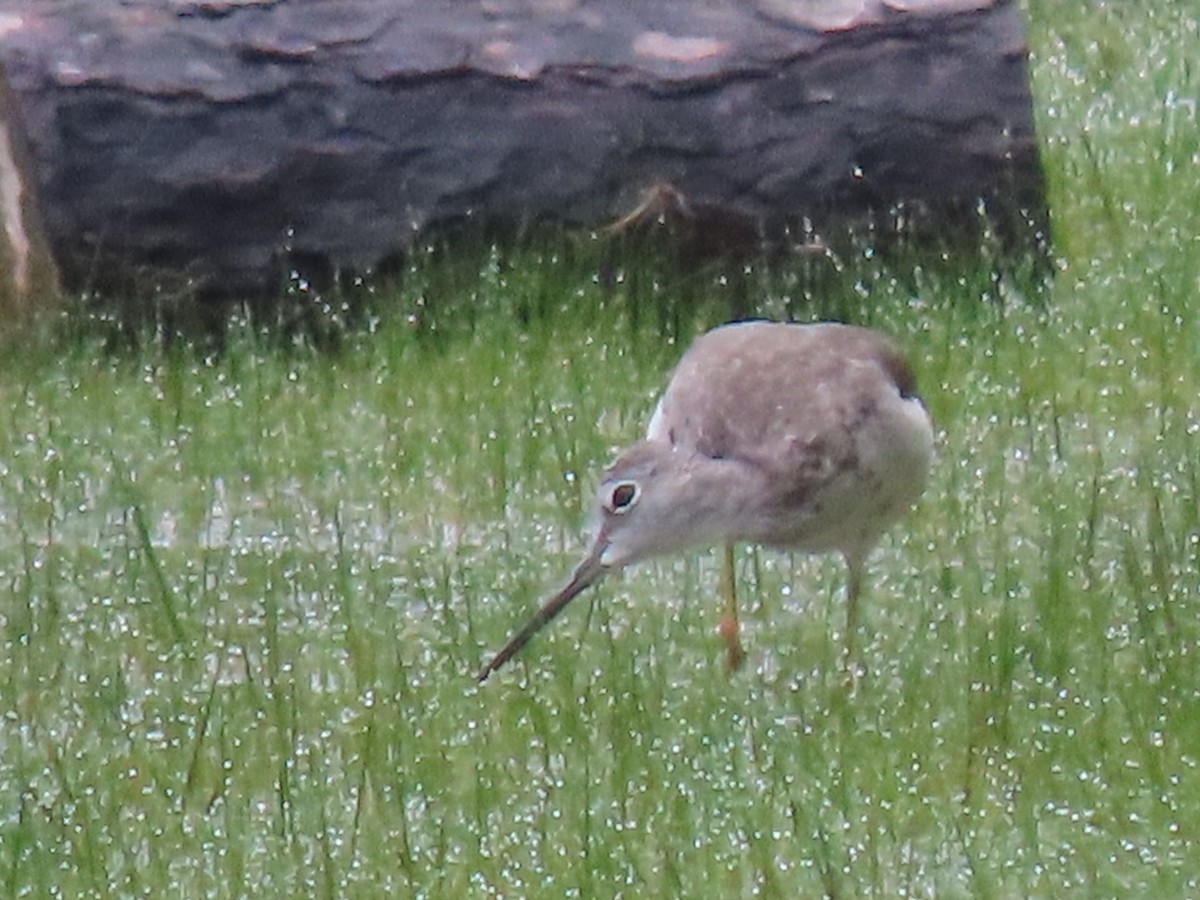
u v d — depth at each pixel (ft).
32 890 30.14
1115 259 50.62
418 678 35.35
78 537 41.14
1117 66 64.34
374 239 48.37
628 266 48.91
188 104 47.60
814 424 33.24
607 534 33.40
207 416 45.11
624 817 31.37
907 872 30.27
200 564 39.40
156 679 35.68
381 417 44.96
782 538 34.01
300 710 34.50
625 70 48.52
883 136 48.96
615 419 44.83
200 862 30.76
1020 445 43.21
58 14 48.03
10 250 47.47
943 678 34.99
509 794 32.17
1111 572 37.70
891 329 47.52
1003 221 49.83
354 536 40.78
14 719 34.30
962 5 49.55
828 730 33.65
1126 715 33.65
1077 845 30.94
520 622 37.06
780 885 30.04
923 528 39.88
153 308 48.19
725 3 49.44
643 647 36.17
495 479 42.45
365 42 48.16
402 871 30.25
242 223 47.96
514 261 48.55
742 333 35.17
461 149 48.26
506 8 48.96
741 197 48.75
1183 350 47.01
